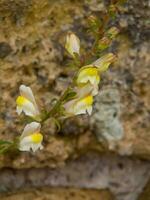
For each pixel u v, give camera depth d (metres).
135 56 0.35
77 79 0.27
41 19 0.33
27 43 0.33
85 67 0.27
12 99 0.34
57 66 0.34
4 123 0.34
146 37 0.35
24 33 0.33
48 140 0.35
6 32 0.33
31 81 0.34
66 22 0.33
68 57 0.34
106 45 0.27
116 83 0.35
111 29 0.28
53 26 0.33
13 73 0.34
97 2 0.33
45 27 0.33
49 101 0.34
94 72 0.27
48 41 0.34
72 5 0.33
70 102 0.29
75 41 0.28
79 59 0.28
